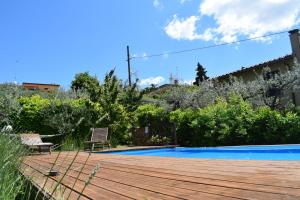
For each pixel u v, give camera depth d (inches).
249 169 165.5
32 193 128.7
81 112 602.5
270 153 436.5
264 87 683.4
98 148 595.5
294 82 649.0
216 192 114.3
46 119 585.0
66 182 155.9
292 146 415.5
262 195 103.4
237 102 585.0
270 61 831.7
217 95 758.5
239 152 472.7
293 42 804.0
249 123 515.2
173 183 140.7
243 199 100.1
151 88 1487.5
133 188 135.4
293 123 463.5
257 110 520.4
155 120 684.1
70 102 625.0
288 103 630.5
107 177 173.0
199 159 248.1
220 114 556.7
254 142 505.7
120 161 269.3
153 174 174.7
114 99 684.7
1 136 123.2
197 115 601.0
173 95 849.5
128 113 701.9
